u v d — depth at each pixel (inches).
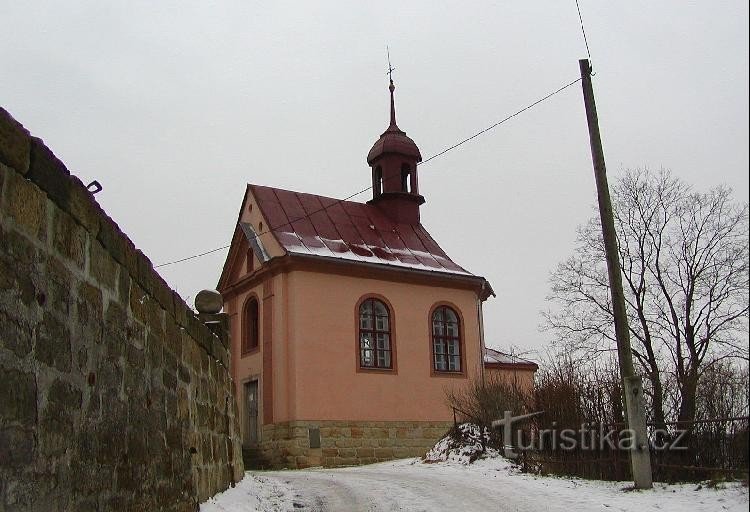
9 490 168.6
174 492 322.3
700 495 378.6
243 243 1094.4
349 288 1001.5
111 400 245.1
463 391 927.7
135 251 281.9
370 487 539.8
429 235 1191.6
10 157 178.2
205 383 411.8
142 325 287.1
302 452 910.4
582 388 555.5
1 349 168.6
